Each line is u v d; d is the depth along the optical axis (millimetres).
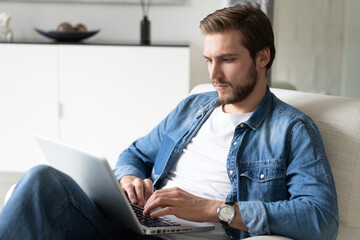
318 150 1327
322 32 2609
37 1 3379
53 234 1156
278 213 1211
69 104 3098
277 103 1467
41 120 3111
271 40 1446
